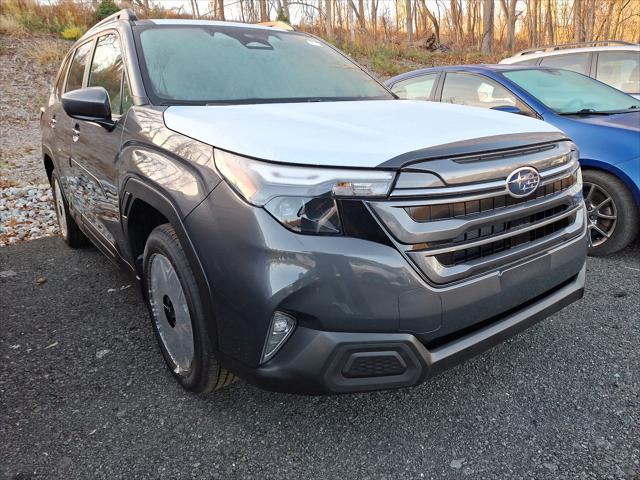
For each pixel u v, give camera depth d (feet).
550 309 7.70
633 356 8.91
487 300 6.68
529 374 8.51
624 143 12.89
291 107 8.54
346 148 6.20
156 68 9.34
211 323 6.66
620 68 21.93
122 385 8.52
